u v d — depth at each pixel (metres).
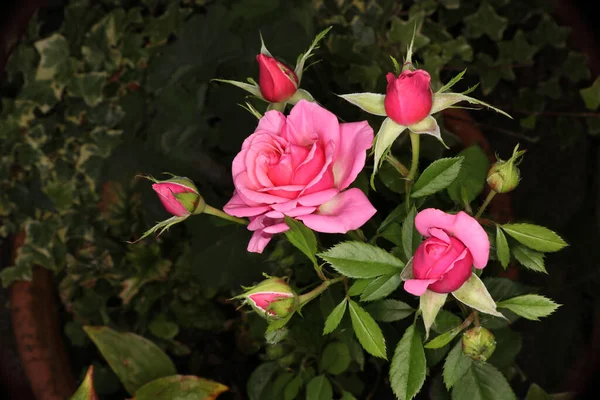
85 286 0.64
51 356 0.60
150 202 0.59
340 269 0.37
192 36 0.55
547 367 0.64
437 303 0.35
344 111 0.56
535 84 0.74
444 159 0.38
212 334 0.64
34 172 0.66
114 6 0.71
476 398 0.40
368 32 0.62
